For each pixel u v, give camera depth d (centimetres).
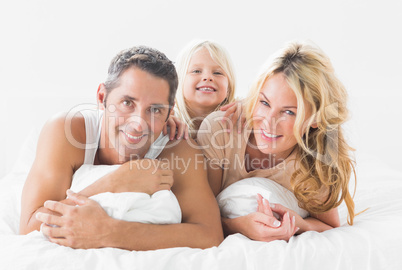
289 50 121
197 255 96
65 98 238
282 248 99
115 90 108
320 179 130
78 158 116
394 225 112
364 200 151
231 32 253
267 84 121
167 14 250
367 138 249
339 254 99
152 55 109
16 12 242
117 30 248
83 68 248
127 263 91
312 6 254
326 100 123
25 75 246
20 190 136
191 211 114
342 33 257
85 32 246
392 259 99
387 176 185
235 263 95
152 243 101
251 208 118
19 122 234
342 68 260
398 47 257
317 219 135
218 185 136
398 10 254
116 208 102
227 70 164
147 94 107
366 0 255
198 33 253
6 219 124
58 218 100
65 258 92
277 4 252
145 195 106
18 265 90
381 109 248
